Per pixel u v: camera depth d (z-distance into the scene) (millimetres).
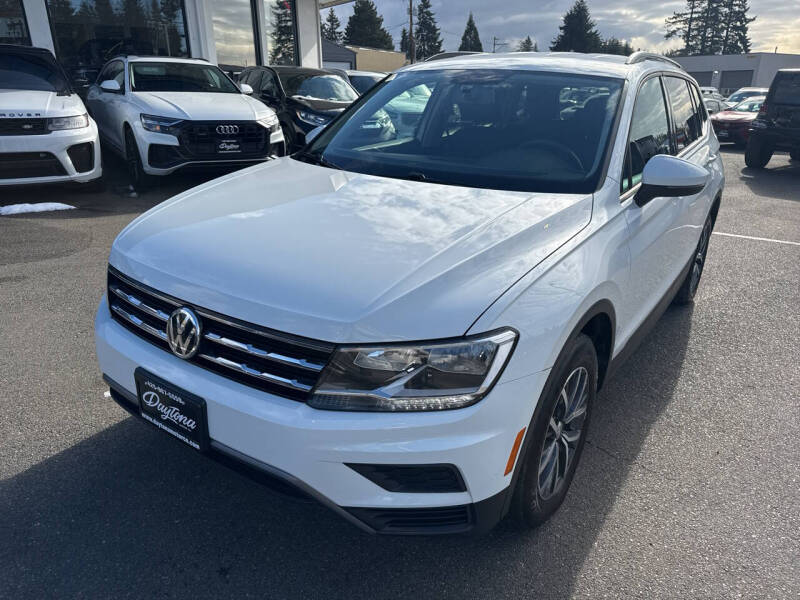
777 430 3139
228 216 2344
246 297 1856
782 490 2666
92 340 3725
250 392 1860
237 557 2166
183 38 12164
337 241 2074
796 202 9070
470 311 1798
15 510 2334
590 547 2291
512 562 2203
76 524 2279
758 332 4355
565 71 3168
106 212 6652
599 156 2707
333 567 2143
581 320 2139
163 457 2684
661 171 2598
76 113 6711
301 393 1792
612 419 3191
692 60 68062
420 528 1871
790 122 11688
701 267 4766
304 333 1756
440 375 1740
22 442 2736
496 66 3350
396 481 1790
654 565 2217
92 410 3008
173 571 2096
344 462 1751
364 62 56031
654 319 3355
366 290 1811
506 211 2330
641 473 2750
